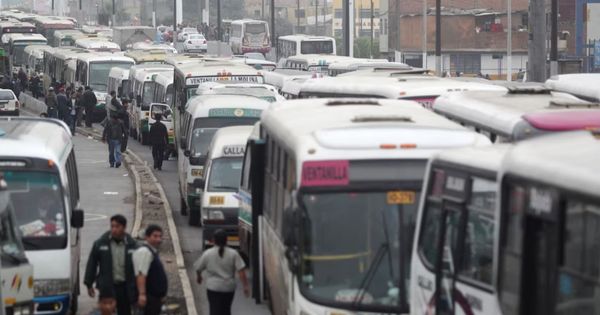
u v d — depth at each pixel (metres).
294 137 35.88
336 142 34.19
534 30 97.19
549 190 22.14
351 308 33.44
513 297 24.03
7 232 35.81
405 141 34.28
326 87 66.00
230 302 41.41
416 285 31.02
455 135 34.75
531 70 97.50
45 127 47.78
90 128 144.50
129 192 86.94
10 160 40.44
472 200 27.94
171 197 85.31
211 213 59.28
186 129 79.12
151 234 37.78
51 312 40.22
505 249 24.56
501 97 48.38
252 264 47.59
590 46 183.00
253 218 44.91
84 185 91.44
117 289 38.00
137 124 131.50
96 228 69.12
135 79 136.50
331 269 33.72
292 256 34.03
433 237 30.08
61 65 180.62
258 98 79.12
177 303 48.09
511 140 39.78
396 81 61.97
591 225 20.59
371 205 33.94
